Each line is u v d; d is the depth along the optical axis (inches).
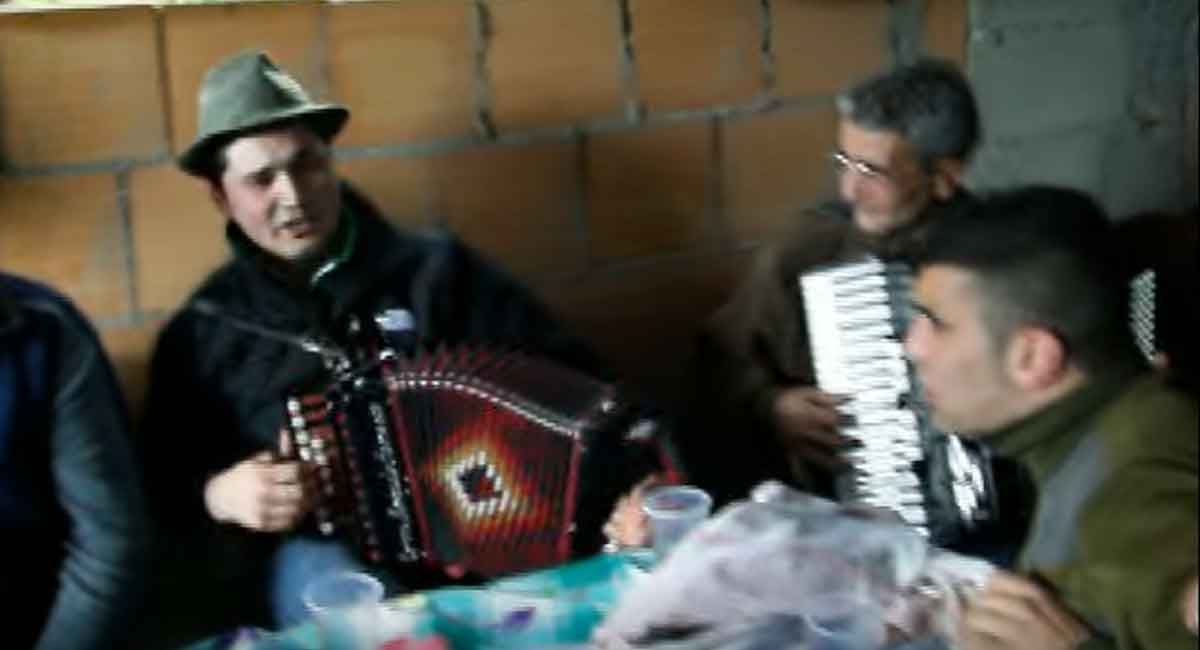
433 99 113.3
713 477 110.1
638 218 122.8
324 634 68.9
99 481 85.4
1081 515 61.3
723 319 110.7
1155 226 136.3
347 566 90.0
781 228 128.6
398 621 69.7
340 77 110.0
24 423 83.5
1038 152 136.3
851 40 127.4
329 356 95.0
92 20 102.0
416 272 99.5
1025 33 132.6
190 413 99.0
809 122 127.6
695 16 120.8
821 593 66.5
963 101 97.5
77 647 84.6
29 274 104.3
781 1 123.6
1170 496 58.6
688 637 64.9
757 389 103.7
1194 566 57.1
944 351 65.7
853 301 92.4
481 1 112.9
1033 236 63.6
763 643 64.1
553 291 120.9
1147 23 137.9
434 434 88.5
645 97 120.6
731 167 125.3
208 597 99.5
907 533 70.0
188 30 104.9
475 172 115.9
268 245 96.3
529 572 85.7
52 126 102.7
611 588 72.9
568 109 118.0
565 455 87.2
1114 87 138.2
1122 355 63.9
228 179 96.0
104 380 86.7
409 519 89.2
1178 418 61.0
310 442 90.0
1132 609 58.9
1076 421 63.9
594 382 89.7
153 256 107.7
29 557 86.0
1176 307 112.0
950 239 65.8
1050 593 62.5
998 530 88.4
